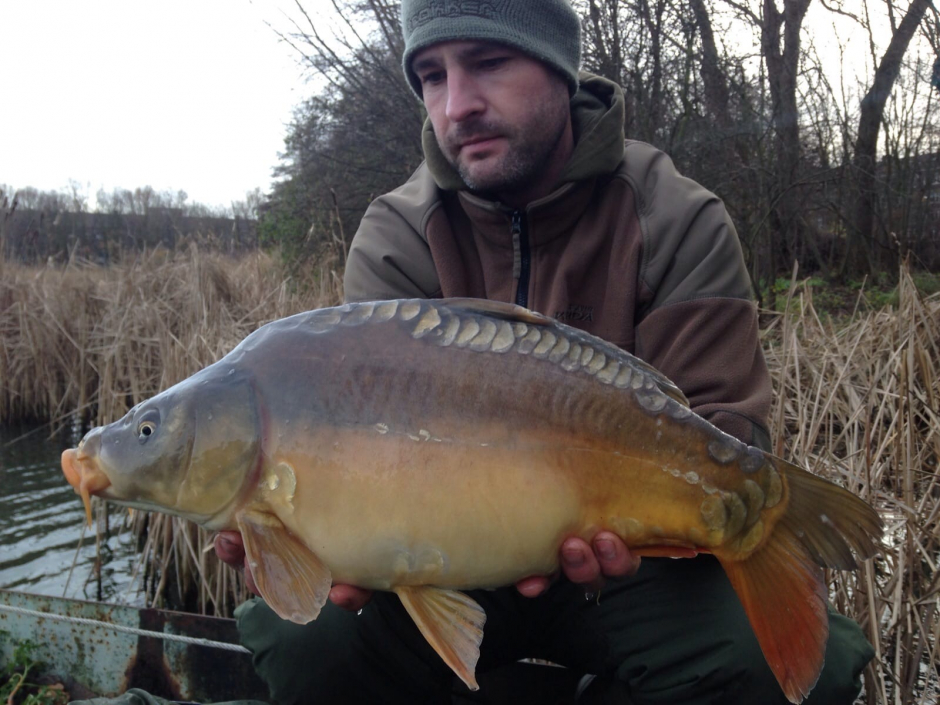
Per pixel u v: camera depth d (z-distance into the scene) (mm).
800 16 9320
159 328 5664
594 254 2061
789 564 1495
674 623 1753
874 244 9867
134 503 1518
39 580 4672
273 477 1429
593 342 1507
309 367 1452
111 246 9398
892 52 9734
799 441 3205
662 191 2035
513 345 1462
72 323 7816
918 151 9977
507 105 1998
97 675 2674
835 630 1784
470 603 1441
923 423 3564
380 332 1473
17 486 6230
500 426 1420
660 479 1464
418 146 10062
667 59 8859
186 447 1451
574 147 2160
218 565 4035
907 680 2471
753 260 8234
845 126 9820
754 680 1680
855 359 4117
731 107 9188
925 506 2828
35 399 7852
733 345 1900
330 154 10766
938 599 2508
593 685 2053
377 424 1412
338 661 1849
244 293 6406
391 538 1397
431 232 2164
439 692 2006
